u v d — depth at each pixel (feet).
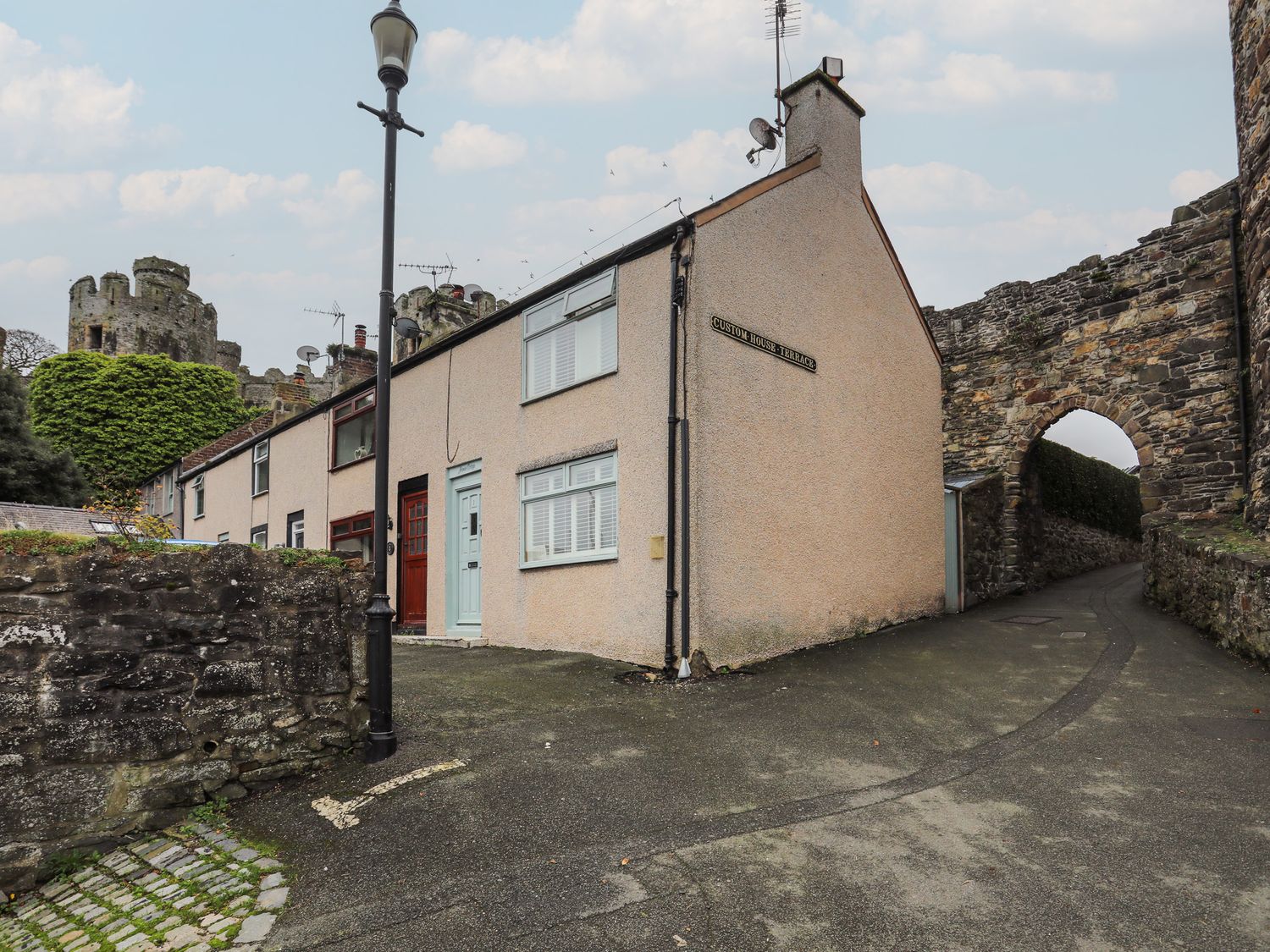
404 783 16.96
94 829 15.10
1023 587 49.42
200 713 16.57
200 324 179.63
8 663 14.71
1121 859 13.10
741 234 29.94
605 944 10.85
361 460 48.19
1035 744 19.08
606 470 30.53
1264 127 34.73
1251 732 19.33
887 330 38.83
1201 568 32.19
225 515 69.00
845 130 36.94
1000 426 52.08
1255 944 10.59
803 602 31.17
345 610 19.15
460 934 11.20
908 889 12.24
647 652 27.73
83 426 112.06
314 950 10.94
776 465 30.50
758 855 13.43
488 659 30.50
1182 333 43.70
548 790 16.30
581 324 32.65
